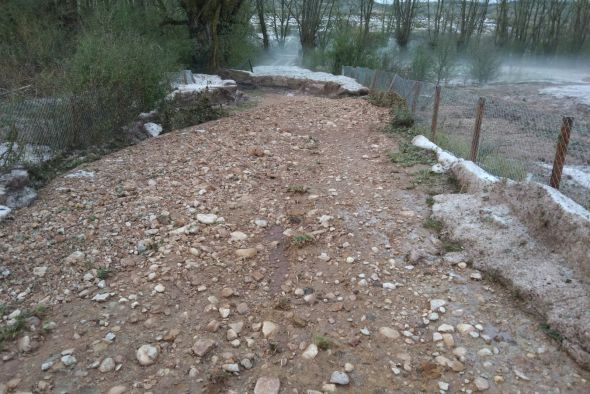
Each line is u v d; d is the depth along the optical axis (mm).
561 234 4047
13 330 3350
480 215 4824
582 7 38094
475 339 3438
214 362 3182
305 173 6602
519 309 3752
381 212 5336
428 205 5496
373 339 3447
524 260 4102
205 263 4289
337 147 7918
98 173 6195
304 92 15711
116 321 3523
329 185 6156
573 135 9859
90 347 3258
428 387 3037
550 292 3686
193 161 6832
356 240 4738
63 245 4453
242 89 16203
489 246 4379
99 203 5316
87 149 7266
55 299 3730
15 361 3133
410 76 22078
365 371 3154
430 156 7031
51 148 6809
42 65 9938
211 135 8281
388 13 40906
